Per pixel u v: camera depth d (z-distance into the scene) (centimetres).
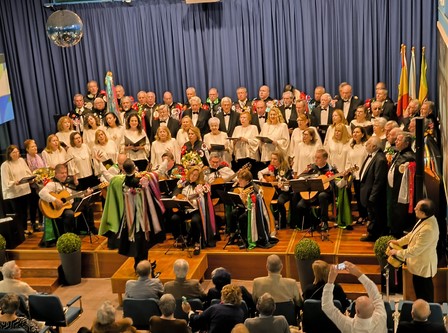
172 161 1070
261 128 1194
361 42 1307
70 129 1230
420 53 1277
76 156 1143
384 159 917
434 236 752
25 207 1102
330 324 667
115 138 1211
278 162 1027
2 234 1041
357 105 1188
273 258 719
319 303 664
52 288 979
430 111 978
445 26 974
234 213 1005
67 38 1032
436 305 648
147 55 1411
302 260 884
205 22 1369
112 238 912
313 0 1311
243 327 554
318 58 1339
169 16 1380
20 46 1412
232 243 998
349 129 1122
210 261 979
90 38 1420
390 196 909
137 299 718
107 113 1234
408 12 1265
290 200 1022
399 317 667
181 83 1417
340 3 1302
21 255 1038
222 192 958
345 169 1036
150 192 888
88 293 968
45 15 1405
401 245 786
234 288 645
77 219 1072
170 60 1402
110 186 890
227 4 1352
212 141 1162
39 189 1075
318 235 1000
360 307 593
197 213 980
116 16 1401
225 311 637
